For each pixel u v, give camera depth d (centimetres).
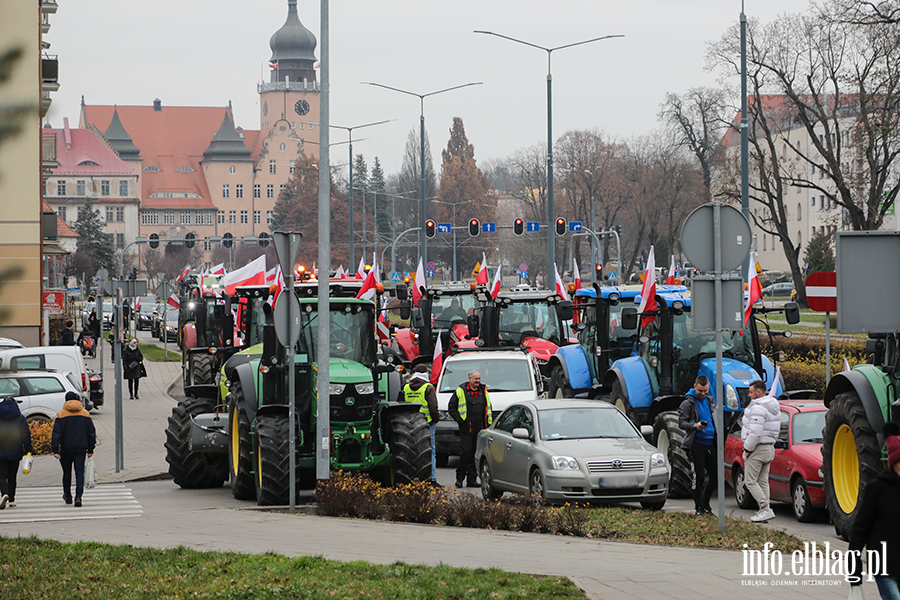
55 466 8312
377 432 5934
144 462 8488
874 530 2544
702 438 5041
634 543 4197
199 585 3130
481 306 11150
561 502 5256
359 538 4322
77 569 3447
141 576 3306
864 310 4156
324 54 5741
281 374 5919
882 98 17150
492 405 8019
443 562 3600
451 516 4850
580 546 4078
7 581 3219
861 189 18725
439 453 8088
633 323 6681
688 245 4216
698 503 5050
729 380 6175
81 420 5938
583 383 7888
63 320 19300
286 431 5719
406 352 11394
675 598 2952
